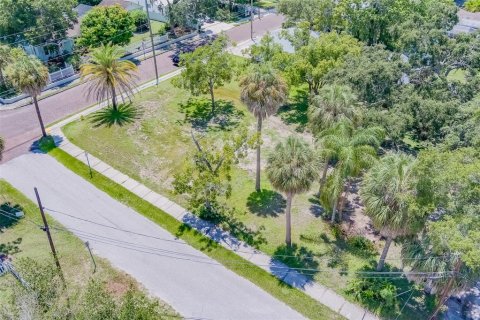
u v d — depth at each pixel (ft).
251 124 138.00
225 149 100.37
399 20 165.78
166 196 109.50
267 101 95.61
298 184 82.38
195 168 102.01
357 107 102.63
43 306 61.67
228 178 99.91
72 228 100.07
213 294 85.15
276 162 83.66
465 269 70.69
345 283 87.04
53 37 173.88
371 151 88.28
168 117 140.87
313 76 129.80
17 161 120.98
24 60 119.03
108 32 174.60
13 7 162.20
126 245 95.91
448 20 160.45
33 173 116.57
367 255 92.99
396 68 115.96
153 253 93.91
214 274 89.30
